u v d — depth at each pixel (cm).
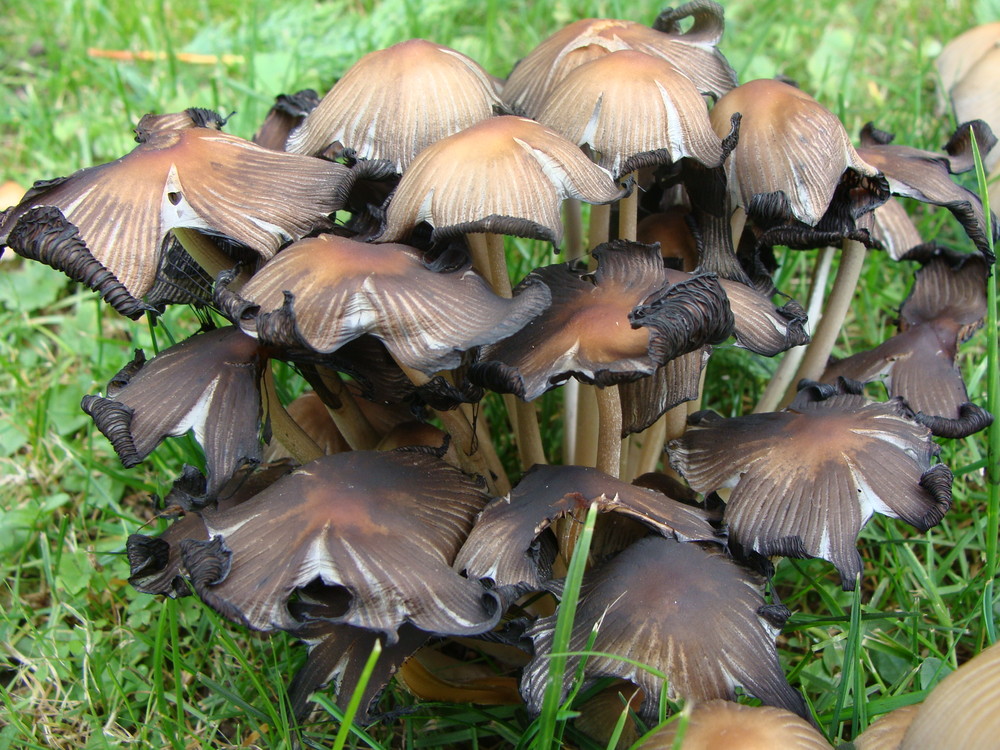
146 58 56
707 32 34
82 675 34
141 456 29
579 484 29
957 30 57
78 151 51
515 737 31
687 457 31
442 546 29
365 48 56
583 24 33
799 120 31
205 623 34
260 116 52
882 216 34
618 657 28
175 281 32
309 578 28
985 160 44
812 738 27
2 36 60
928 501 30
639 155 30
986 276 34
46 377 42
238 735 32
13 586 36
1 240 29
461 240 29
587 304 29
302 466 30
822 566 35
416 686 32
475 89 31
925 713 27
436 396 30
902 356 33
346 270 28
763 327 30
